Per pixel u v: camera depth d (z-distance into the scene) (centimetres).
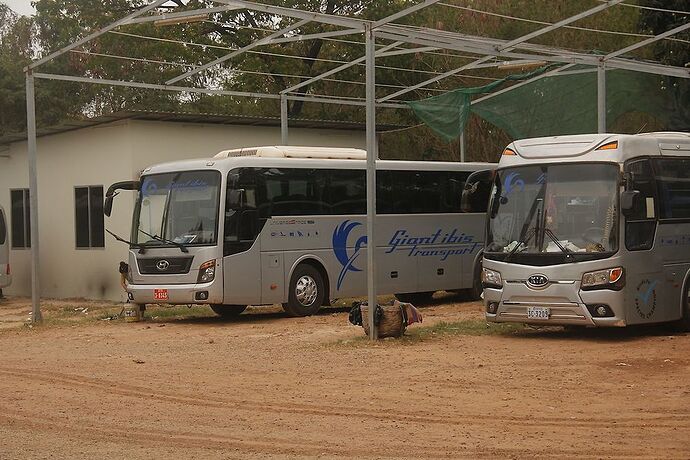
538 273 2723
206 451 1543
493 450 1523
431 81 4084
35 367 2456
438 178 4103
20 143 4947
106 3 6394
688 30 4447
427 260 4041
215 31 6206
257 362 2473
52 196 4706
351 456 1497
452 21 6106
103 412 1869
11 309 4244
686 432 1634
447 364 2370
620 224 2673
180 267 3425
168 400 1983
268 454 1518
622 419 1739
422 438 1612
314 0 6094
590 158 2739
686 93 4466
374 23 2831
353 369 2325
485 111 4525
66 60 7269
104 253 4422
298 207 3616
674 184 2884
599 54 3691
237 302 3422
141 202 3575
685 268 2892
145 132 4281
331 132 4944
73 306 4247
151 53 6106
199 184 3453
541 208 2777
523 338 2808
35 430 1717
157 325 3447
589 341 2728
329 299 3716
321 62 6322
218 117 4359
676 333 2902
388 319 2808
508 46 3375
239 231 3425
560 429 1669
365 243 3828
